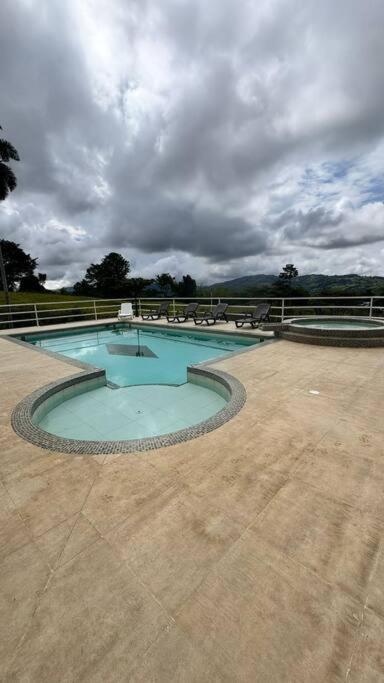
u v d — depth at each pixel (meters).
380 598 1.34
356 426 2.89
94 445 2.63
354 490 2.03
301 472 2.23
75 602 1.34
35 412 3.61
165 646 1.17
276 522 1.78
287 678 1.07
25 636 1.21
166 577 1.45
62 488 2.11
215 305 10.58
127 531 1.73
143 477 2.21
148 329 10.60
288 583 1.41
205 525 1.76
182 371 5.91
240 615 1.27
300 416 3.11
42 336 9.23
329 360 5.18
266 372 4.56
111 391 4.73
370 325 7.62
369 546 1.61
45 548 1.62
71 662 1.12
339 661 1.12
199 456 2.45
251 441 2.65
